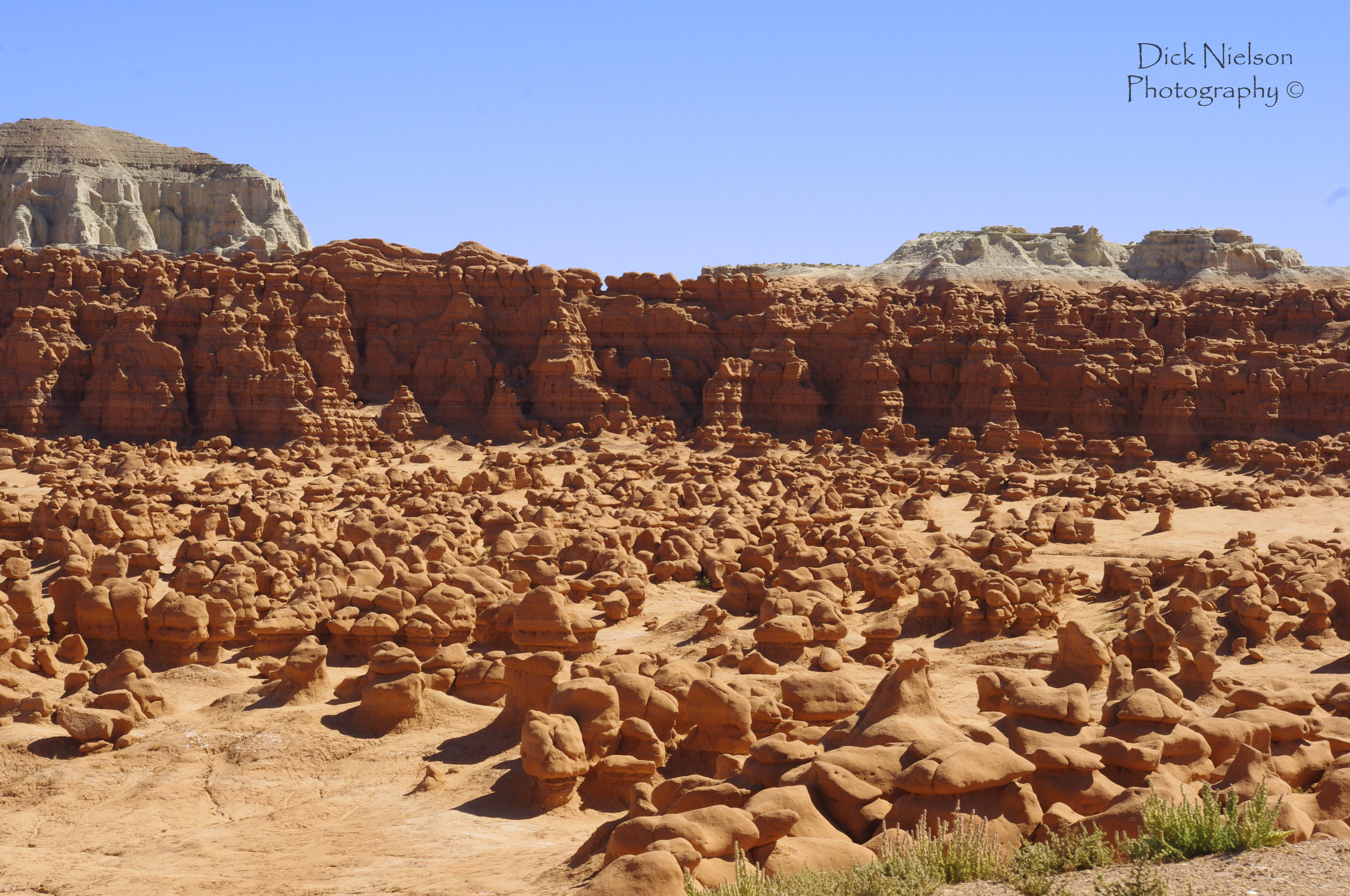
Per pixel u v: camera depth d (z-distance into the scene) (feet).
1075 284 339.57
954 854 43.29
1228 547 154.40
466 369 294.87
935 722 57.82
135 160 437.58
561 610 96.89
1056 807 47.80
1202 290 329.31
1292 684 85.35
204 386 279.90
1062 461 264.11
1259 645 103.09
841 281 356.79
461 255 313.73
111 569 115.55
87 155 422.00
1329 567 120.47
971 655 102.73
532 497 208.23
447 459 267.59
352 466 239.30
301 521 161.58
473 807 64.44
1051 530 177.78
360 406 290.56
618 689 69.82
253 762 73.51
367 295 304.30
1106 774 51.75
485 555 153.48
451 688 84.94
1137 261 361.30
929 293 332.19
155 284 289.12
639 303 311.06
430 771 69.05
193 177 440.86
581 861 50.78
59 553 140.46
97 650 100.83
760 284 314.35
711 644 101.71
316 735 76.95
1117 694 68.54
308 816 65.05
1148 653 93.71
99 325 286.66
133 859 59.82
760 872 43.91
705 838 45.88
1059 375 289.33
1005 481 233.96
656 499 189.67
